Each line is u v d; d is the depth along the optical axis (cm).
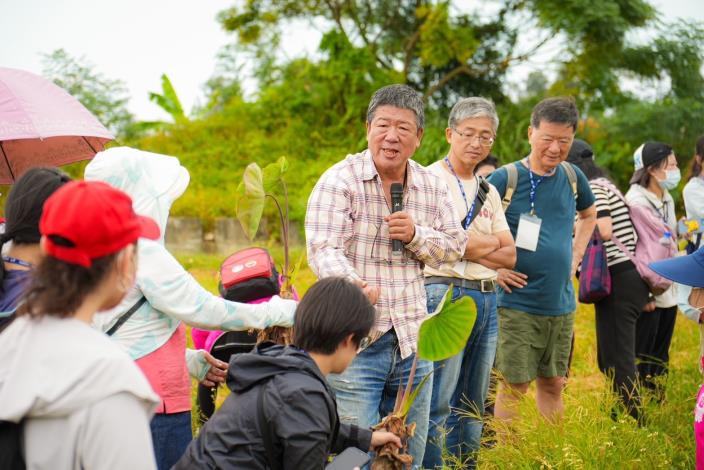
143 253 244
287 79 2348
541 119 410
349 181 306
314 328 230
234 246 1830
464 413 385
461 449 390
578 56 2056
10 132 311
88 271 158
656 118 2119
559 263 414
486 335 384
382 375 311
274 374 221
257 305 269
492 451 378
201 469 215
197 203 1897
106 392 153
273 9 2178
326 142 2148
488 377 390
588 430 378
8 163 366
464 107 383
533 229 410
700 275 323
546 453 363
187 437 262
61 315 158
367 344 304
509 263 383
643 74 2175
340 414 306
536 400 444
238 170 2122
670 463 376
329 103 2242
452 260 323
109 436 151
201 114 2547
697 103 2103
